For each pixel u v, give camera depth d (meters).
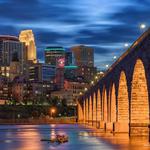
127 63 80.12
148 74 62.31
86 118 194.88
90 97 170.25
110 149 56.50
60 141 73.38
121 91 91.56
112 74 99.62
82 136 90.94
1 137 91.06
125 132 93.56
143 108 78.06
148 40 62.22
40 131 121.19
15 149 58.88
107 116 109.62
